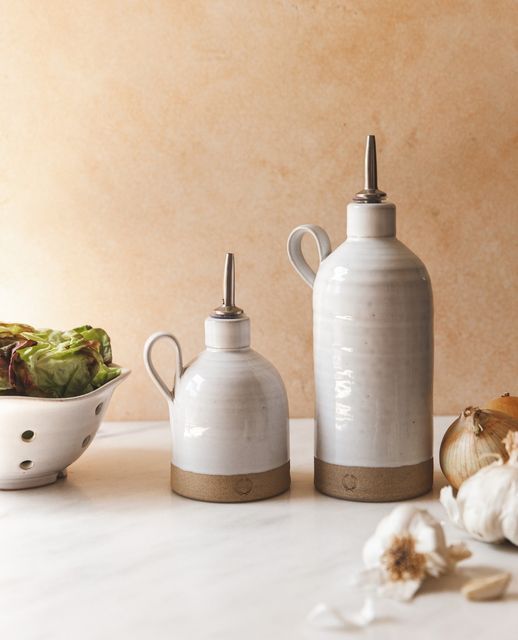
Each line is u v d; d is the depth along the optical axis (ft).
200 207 4.59
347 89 4.49
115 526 3.39
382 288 3.43
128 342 4.71
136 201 4.60
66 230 4.64
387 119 4.50
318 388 3.62
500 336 4.66
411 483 3.58
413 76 4.47
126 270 4.66
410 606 2.72
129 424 4.75
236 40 4.47
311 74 4.48
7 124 4.57
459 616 2.66
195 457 3.58
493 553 3.11
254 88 4.50
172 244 4.63
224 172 4.57
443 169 4.53
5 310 4.70
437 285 4.63
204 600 2.78
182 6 4.46
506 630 2.57
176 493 3.71
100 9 4.47
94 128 4.56
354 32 4.45
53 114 4.55
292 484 3.82
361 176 4.54
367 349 3.46
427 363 3.55
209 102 4.52
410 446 3.55
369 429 3.52
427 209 4.57
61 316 4.70
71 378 3.68
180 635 2.56
